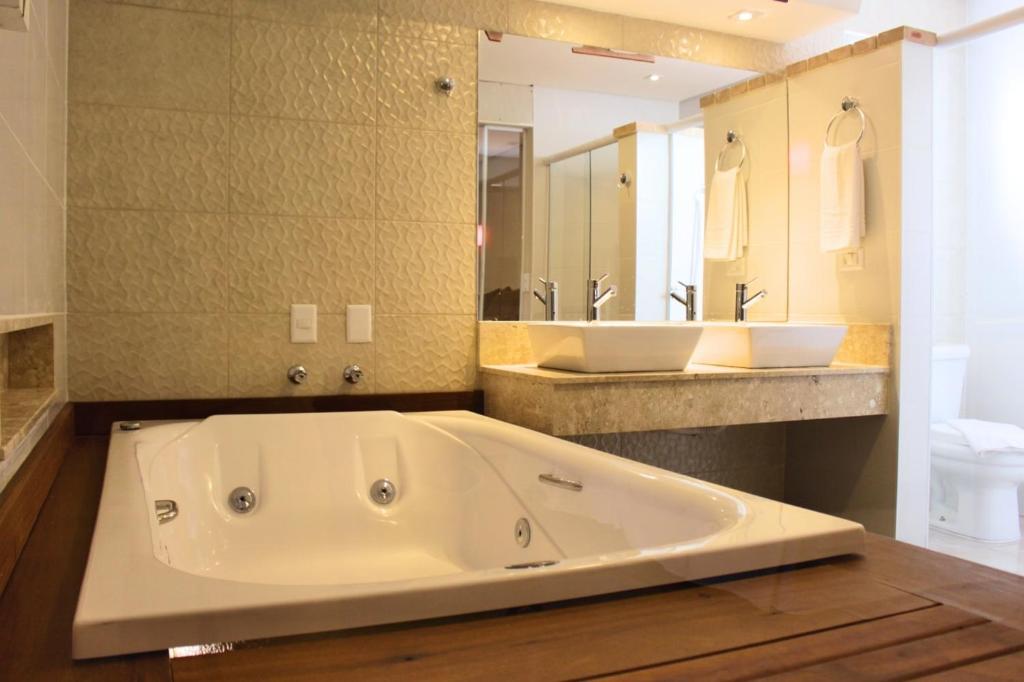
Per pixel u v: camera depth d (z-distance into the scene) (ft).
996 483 10.08
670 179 9.73
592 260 9.30
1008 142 10.48
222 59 7.73
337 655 2.62
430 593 2.96
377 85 8.28
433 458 7.49
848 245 9.21
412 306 8.45
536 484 6.20
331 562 7.14
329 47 8.09
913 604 3.19
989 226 10.75
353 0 8.18
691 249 9.86
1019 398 10.34
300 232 8.02
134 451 5.83
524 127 8.95
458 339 8.64
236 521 7.04
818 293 9.88
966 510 10.29
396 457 7.68
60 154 6.95
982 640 2.82
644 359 7.66
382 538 7.38
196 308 7.71
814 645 2.75
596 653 2.66
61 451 6.23
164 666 2.54
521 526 6.32
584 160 9.24
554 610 3.07
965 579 3.54
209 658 2.60
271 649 2.68
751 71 10.17
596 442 9.23
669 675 2.48
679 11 9.36
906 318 8.96
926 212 9.07
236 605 2.76
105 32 7.39
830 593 3.32
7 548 3.51
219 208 7.74
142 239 7.54
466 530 7.05
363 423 7.70
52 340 6.24
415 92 8.44
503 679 2.44
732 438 10.16
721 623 2.95
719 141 9.98
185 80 7.62
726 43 10.06
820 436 10.00
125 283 7.50
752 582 3.46
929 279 9.11
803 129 10.06
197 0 7.64
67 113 7.28
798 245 10.14
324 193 8.09
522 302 8.91
